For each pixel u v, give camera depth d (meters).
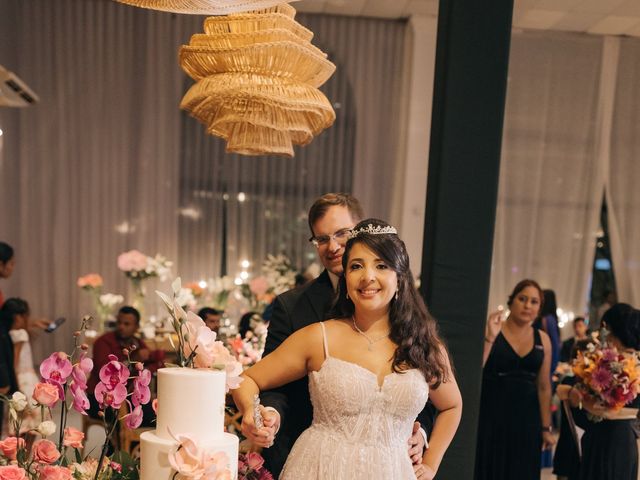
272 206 9.38
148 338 6.72
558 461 4.51
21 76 8.79
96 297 7.65
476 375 3.07
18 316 5.29
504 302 9.40
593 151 9.38
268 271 8.59
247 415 2.09
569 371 4.50
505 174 9.35
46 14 8.80
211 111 2.87
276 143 2.95
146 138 9.05
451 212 3.06
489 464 4.41
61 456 1.82
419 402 2.21
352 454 2.16
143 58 9.02
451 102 3.05
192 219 9.27
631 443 4.05
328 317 2.39
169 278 7.56
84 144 8.98
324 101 2.67
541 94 9.27
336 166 9.40
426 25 8.95
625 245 9.47
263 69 2.56
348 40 9.24
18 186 8.88
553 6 8.02
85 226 9.01
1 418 4.61
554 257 9.45
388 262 2.19
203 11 2.14
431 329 2.30
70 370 1.76
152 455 1.61
